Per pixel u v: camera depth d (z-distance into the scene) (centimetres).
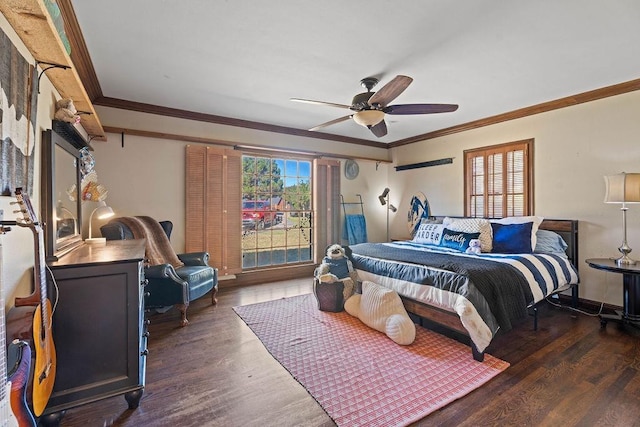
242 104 379
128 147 372
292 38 230
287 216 511
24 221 137
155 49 247
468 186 468
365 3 190
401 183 584
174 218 401
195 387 197
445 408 176
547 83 314
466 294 233
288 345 254
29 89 156
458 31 220
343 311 333
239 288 431
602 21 208
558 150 368
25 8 122
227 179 435
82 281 159
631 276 286
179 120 404
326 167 531
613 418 166
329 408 176
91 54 254
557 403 179
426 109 274
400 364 224
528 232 341
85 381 160
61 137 200
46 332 138
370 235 587
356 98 279
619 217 323
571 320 311
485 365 221
